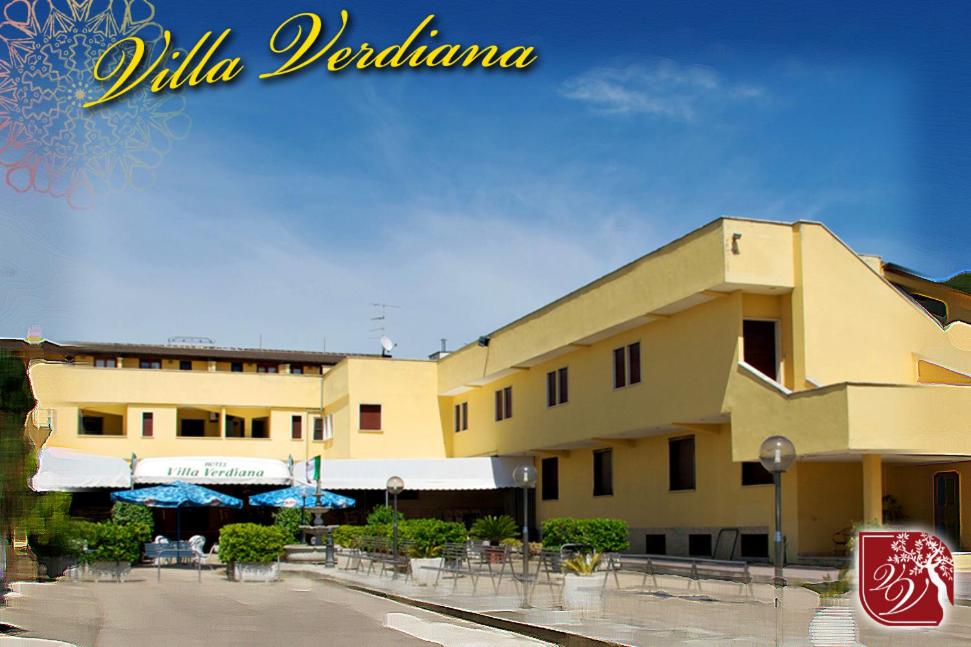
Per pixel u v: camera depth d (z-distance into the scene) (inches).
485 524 1317.7
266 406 1911.9
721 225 986.1
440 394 1808.6
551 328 1357.0
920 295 1261.1
